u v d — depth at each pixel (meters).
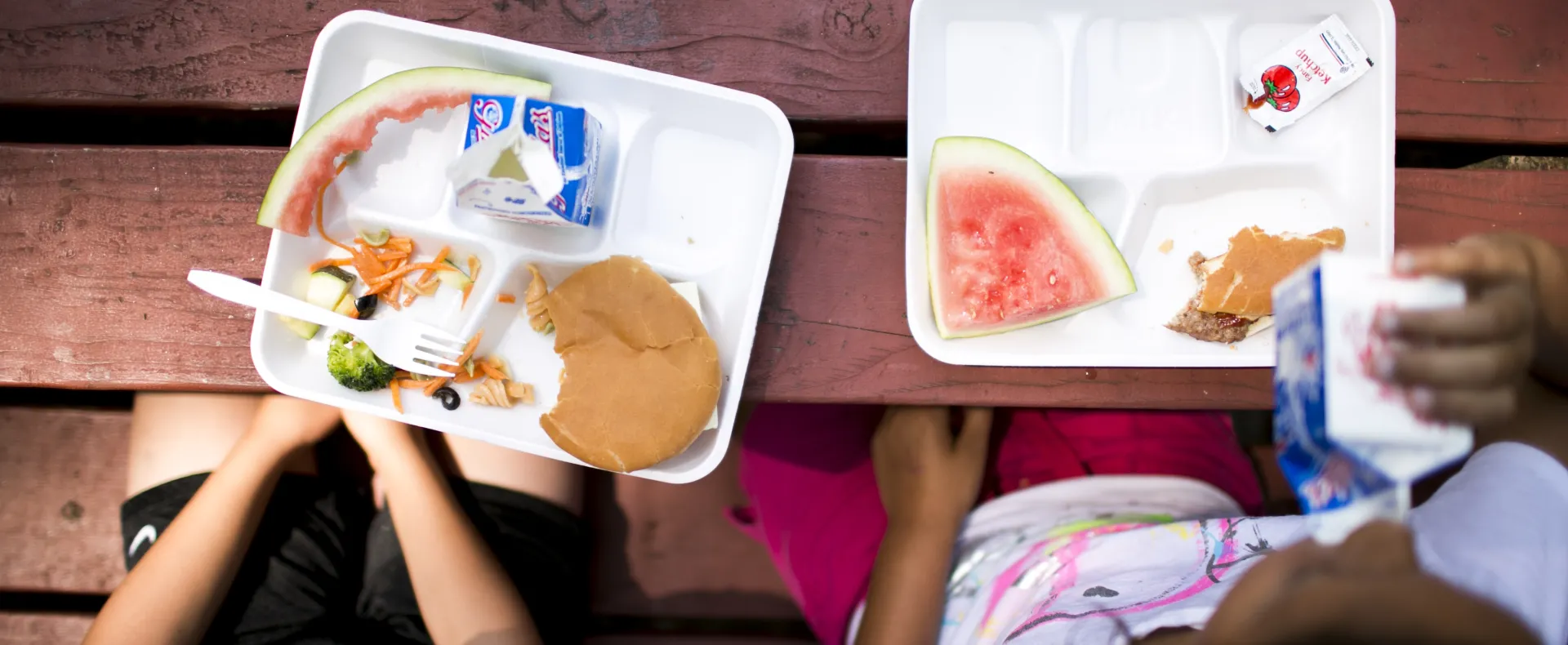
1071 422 1.18
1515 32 0.95
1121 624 0.79
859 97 0.94
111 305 0.92
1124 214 0.92
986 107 0.92
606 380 0.83
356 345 0.84
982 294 0.88
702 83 0.85
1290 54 0.90
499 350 0.91
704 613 1.39
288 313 0.80
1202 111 0.92
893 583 1.05
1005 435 1.19
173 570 1.02
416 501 1.12
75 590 1.26
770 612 1.39
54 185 0.92
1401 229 0.94
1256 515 1.19
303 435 1.12
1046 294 0.87
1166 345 0.91
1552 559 0.69
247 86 0.93
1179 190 0.93
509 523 1.20
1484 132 0.95
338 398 0.84
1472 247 0.61
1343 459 0.56
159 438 1.18
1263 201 0.93
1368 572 0.44
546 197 0.73
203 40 0.93
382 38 0.86
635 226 0.90
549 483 1.23
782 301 0.93
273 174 0.92
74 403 1.26
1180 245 0.94
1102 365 0.86
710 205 0.90
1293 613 0.43
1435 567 0.65
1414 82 0.95
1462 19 0.95
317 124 0.81
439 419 0.86
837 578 1.23
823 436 1.28
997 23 0.91
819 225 0.93
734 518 1.38
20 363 0.92
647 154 0.90
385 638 1.17
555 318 0.85
